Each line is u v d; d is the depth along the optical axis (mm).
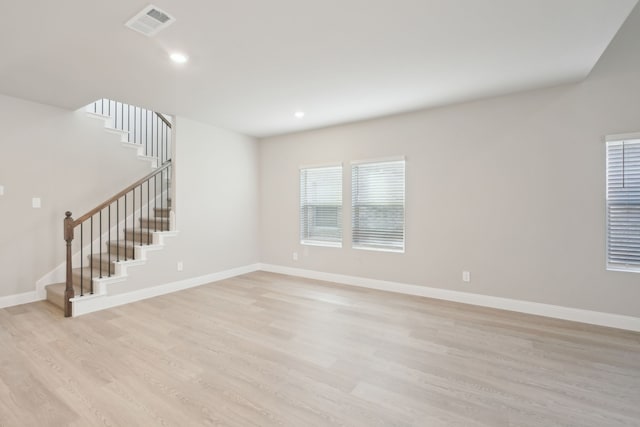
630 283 2889
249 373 2189
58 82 3057
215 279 4777
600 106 2979
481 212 3578
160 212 4934
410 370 2232
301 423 1697
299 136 5066
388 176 4230
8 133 3482
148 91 3312
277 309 3500
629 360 2352
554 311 3211
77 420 1711
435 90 3295
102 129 4348
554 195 3195
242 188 5227
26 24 2066
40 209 3742
